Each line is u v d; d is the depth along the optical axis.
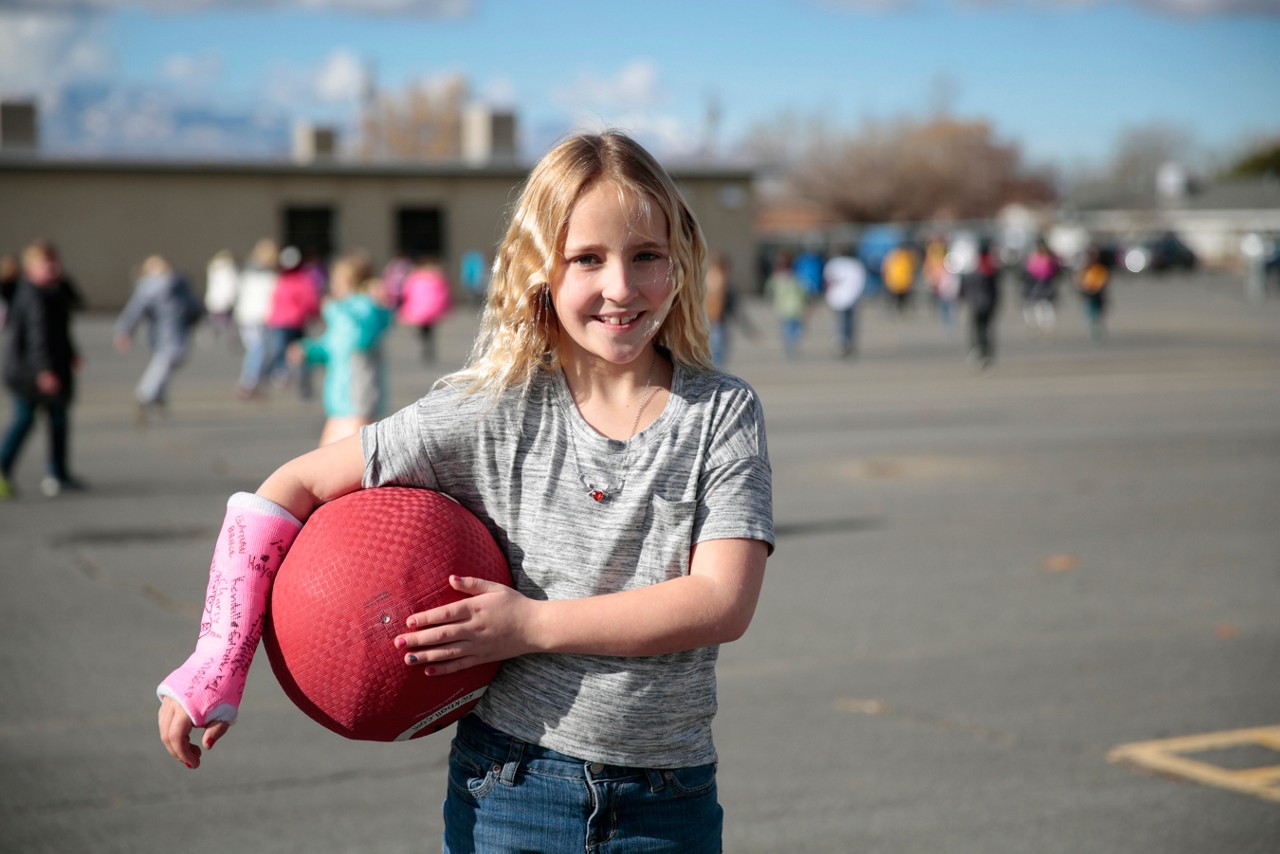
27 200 38.03
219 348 26.25
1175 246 62.00
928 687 5.50
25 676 5.56
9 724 4.99
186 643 6.07
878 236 56.41
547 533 1.98
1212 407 15.77
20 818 4.14
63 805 4.25
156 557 7.83
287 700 5.38
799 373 20.42
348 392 8.93
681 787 2.01
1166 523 9.05
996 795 4.36
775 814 4.21
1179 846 3.97
